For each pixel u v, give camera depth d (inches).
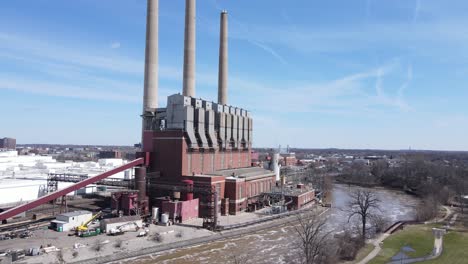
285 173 7662.4
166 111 4672.7
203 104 4960.6
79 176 4940.9
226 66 6609.3
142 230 3462.1
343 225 4097.0
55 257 2620.6
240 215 4382.4
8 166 7042.3
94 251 2792.8
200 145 4702.3
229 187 4463.6
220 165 5251.0
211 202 4079.7
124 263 2669.8
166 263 2694.4
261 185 5280.5
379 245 3154.5
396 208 5644.7
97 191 5585.6
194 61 5728.3
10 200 4426.7
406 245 3184.1
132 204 3878.0
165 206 3890.3
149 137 4549.7
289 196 4963.1
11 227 3405.5
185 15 5664.4
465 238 3467.0
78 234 3216.0
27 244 2896.2
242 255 2923.2
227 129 5438.0
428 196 5816.9
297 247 3120.1
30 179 5044.3
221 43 6579.7
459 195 6161.4
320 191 6466.5
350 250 2819.9
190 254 2923.2
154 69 5231.3
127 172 6407.5
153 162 4461.1
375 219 3870.6
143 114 5108.3
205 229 3627.0
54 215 3897.6
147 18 5206.7
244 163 6053.2
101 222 3385.8
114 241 3080.7
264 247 3166.8
